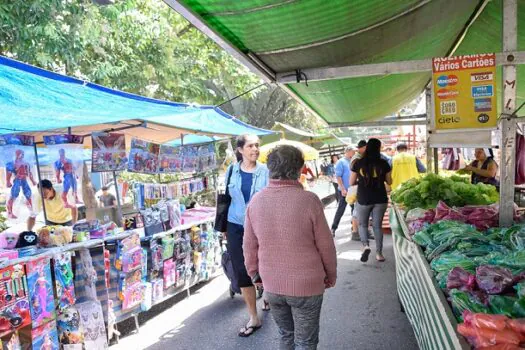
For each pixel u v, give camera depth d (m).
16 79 2.83
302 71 3.50
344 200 8.27
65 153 4.23
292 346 2.73
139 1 10.23
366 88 5.99
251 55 3.15
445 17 3.84
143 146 4.89
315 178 16.48
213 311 4.67
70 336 3.50
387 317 4.12
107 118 3.90
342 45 3.29
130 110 3.96
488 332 1.48
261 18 2.45
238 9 2.27
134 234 4.22
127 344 3.97
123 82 10.27
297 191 2.53
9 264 3.04
